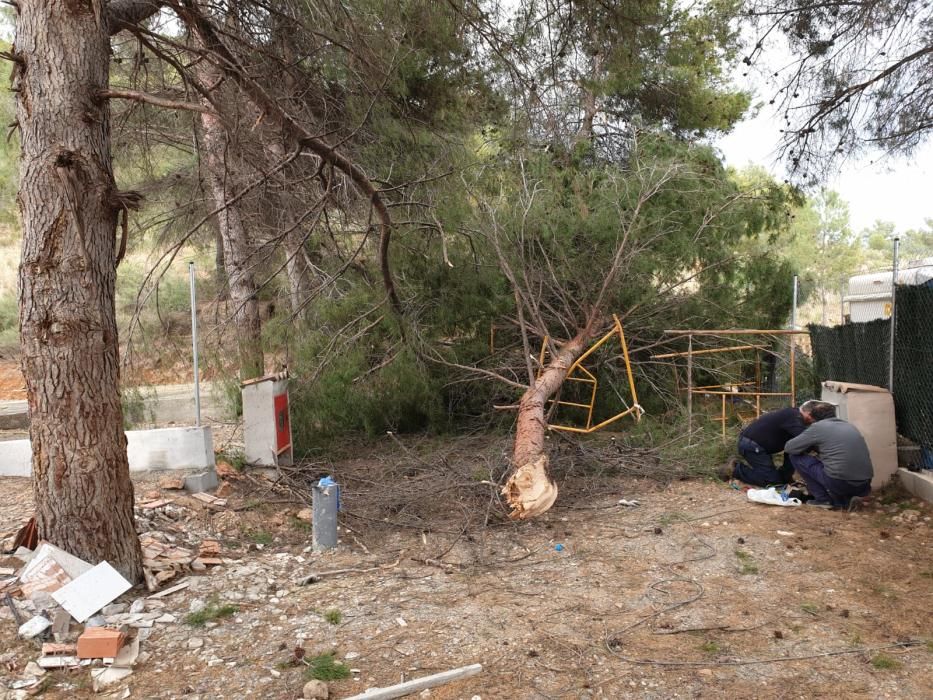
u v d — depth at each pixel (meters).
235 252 9.71
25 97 4.18
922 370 6.25
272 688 3.43
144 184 11.61
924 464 6.33
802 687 3.30
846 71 7.96
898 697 3.19
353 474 7.79
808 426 6.57
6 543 4.79
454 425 9.82
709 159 10.49
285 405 7.82
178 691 3.41
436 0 7.23
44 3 4.16
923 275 8.47
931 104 7.80
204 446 6.62
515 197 9.48
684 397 9.66
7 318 16.12
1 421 11.01
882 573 4.64
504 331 10.01
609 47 7.71
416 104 10.12
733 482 7.05
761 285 10.76
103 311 4.34
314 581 4.86
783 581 4.59
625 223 9.23
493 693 3.32
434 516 6.33
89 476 4.30
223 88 6.82
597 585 4.65
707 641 3.79
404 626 4.08
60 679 3.52
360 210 9.45
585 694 3.30
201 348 9.15
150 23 6.87
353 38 7.09
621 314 9.62
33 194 4.14
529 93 8.00
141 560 4.64
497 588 4.66
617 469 7.50
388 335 9.30
